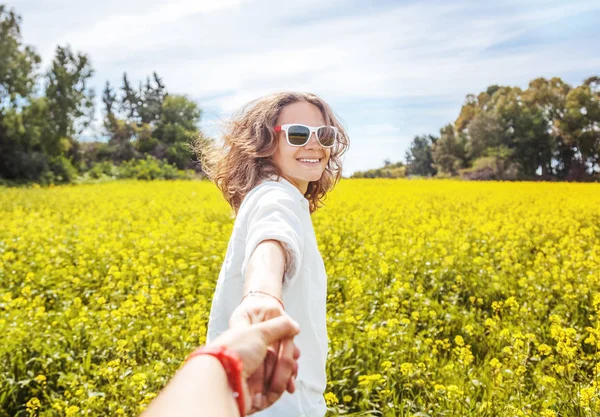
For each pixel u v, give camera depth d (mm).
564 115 32750
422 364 3666
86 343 4363
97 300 5277
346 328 4383
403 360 3865
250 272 916
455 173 38031
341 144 1688
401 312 5012
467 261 6793
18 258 7832
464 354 3826
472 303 5512
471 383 3559
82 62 40781
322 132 1467
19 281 6633
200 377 501
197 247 7852
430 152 41406
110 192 20609
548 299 5301
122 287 5863
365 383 3410
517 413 3074
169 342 4336
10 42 36781
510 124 36062
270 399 637
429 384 3617
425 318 4941
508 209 12977
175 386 489
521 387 3434
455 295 5680
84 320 4500
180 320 4746
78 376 3709
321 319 1431
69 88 40031
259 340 604
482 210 12617
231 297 1313
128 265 7016
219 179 1571
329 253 7574
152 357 4148
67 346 4348
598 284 5559
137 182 29625
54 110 39844
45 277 6281
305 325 1365
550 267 6645
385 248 7496
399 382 3625
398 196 16812
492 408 3197
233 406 502
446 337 4707
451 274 6348
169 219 10977
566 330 3875
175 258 7578
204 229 9719
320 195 1858
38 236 8805
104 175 39812
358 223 9938
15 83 36438
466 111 39969
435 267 6520
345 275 6152
